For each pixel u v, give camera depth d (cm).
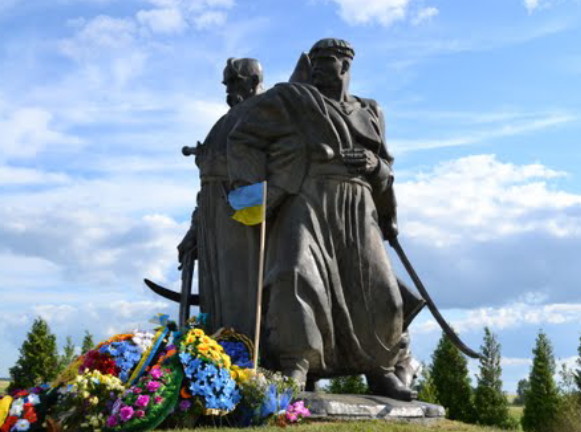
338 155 1229
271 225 1237
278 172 1227
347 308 1198
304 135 1232
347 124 1261
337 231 1205
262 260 1123
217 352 1009
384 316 1207
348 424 1008
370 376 1238
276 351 1139
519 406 4647
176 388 959
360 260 1209
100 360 1009
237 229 1269
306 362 1141
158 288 1404
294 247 1167
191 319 1151
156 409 936
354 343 1191
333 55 1289
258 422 998
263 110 1256
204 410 970
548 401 2558
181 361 979
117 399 942
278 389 1019
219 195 1298
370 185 1266
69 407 937
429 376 2533
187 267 1372
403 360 1295
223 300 1260
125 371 1004
